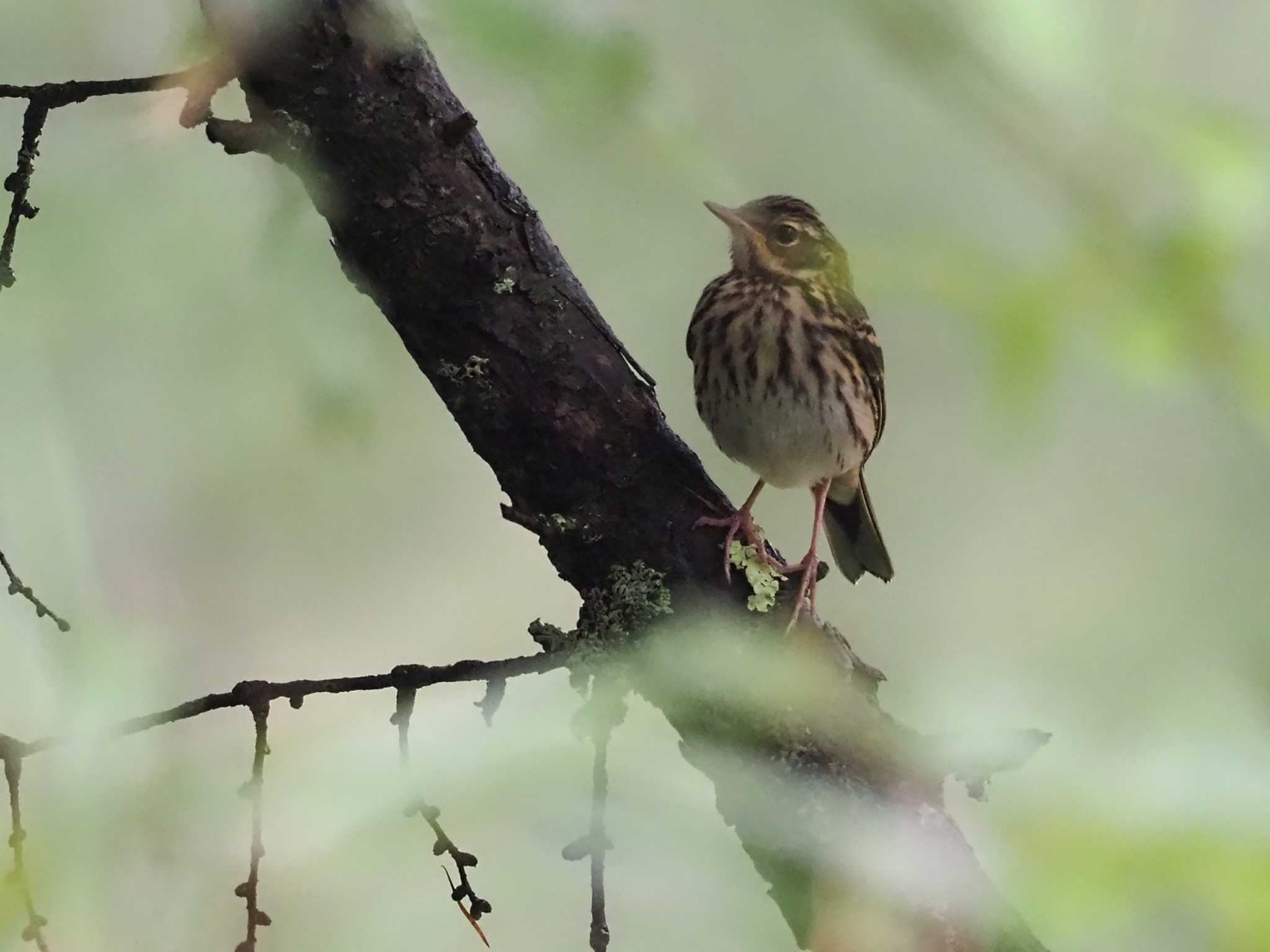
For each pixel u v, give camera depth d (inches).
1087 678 133.4
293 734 168.7
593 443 221.6
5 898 154.7
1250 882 103.3
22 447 257.9
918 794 160.4
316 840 144.7
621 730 160.1
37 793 181.6
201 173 181.3
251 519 315.3
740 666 168.6
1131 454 157.4
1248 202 102.3
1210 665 129.6
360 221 205.8
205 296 178.1
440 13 114.6
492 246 212.8
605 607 218.4
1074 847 108.0
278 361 191.5
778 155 138.3
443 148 206.2
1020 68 103.2
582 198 151.1
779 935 123.6
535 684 205.3
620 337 331.0
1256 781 107.8
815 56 128.3
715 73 131.0
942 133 126.6
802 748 163.6
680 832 128.1
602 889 125.7
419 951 147.3
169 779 202.1
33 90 165.3
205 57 171.6
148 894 188.2
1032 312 109.6
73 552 288.8
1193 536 152.3
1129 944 105.3
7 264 166.2
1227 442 142.4
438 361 218.5
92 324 180.9
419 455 316.5
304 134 194.4
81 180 173.3
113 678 230.5
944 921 149.3
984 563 203.3
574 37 116.3
